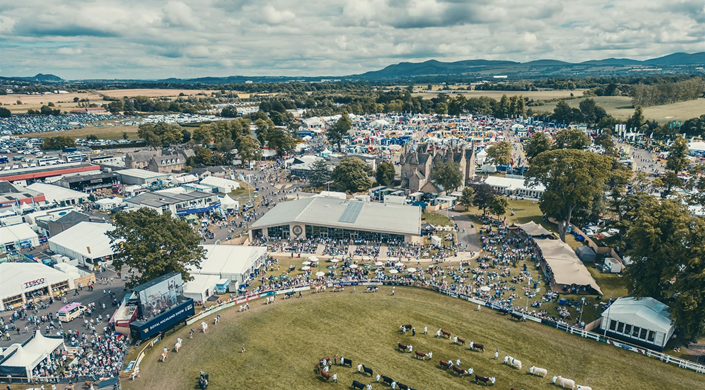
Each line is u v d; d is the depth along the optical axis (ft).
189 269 266.16
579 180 339.77
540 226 362.12
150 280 238.48
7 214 416.67
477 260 321.73
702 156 645.10
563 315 238.27
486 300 256.52
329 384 185.06
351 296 267.59
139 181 563.07
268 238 371.97
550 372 193.26
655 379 187.93
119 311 235.20
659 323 208.13
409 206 413.18
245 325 234.17
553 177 354.54
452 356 204.64
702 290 196.95
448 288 273.95
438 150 554.05
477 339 219.61
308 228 368.68
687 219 219.20
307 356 205.36
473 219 424.05
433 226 390.63
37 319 244.22
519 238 364.38
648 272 229.04
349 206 403.95
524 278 287.89
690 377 189.16
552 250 303.68
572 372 193.26
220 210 430.20
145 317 221.87
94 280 296.71
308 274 298.35
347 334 224.33
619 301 231.91
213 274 281.33
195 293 259.60
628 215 335.47
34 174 569.64
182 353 209.77
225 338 221.87
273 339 220.02
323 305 255.91
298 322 236.63
